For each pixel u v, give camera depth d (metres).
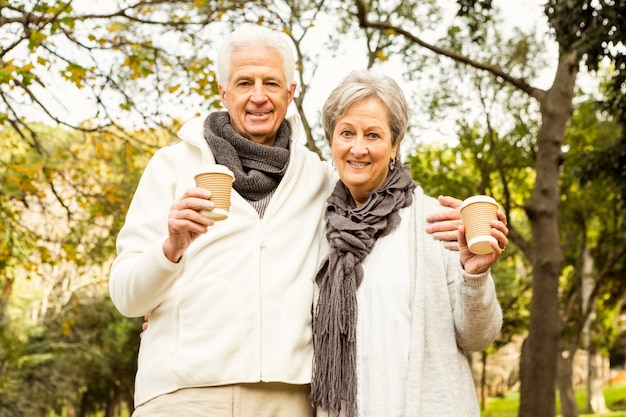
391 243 2.79
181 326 2.71
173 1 7.99
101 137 8.83
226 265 2.75
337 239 2.79
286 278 2.79
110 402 34.41
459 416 2.53
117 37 8.21
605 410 26.58
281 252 2.83
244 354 2.66
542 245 11.78
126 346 25.27
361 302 2.72
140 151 8.72
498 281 23.52
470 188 15.64
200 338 2.66
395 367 2.61
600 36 7.23
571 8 7.47
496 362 39.84
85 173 9.07
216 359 2.63
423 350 2.57
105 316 21.81
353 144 2.79
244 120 2.98
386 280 2.71
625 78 8.47
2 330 12.51
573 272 20.81
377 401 2.60
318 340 2.72
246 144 2.92
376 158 2.79
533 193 12.05
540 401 11.38
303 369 2.74
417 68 12.65
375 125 2.77
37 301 21.25
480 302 2.51
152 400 2.71
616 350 36.44
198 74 8.32
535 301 11.67
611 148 10.03
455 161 15.89
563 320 21.97
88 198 8.91
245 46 2.97
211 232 2.79
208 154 2.91
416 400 2.50
